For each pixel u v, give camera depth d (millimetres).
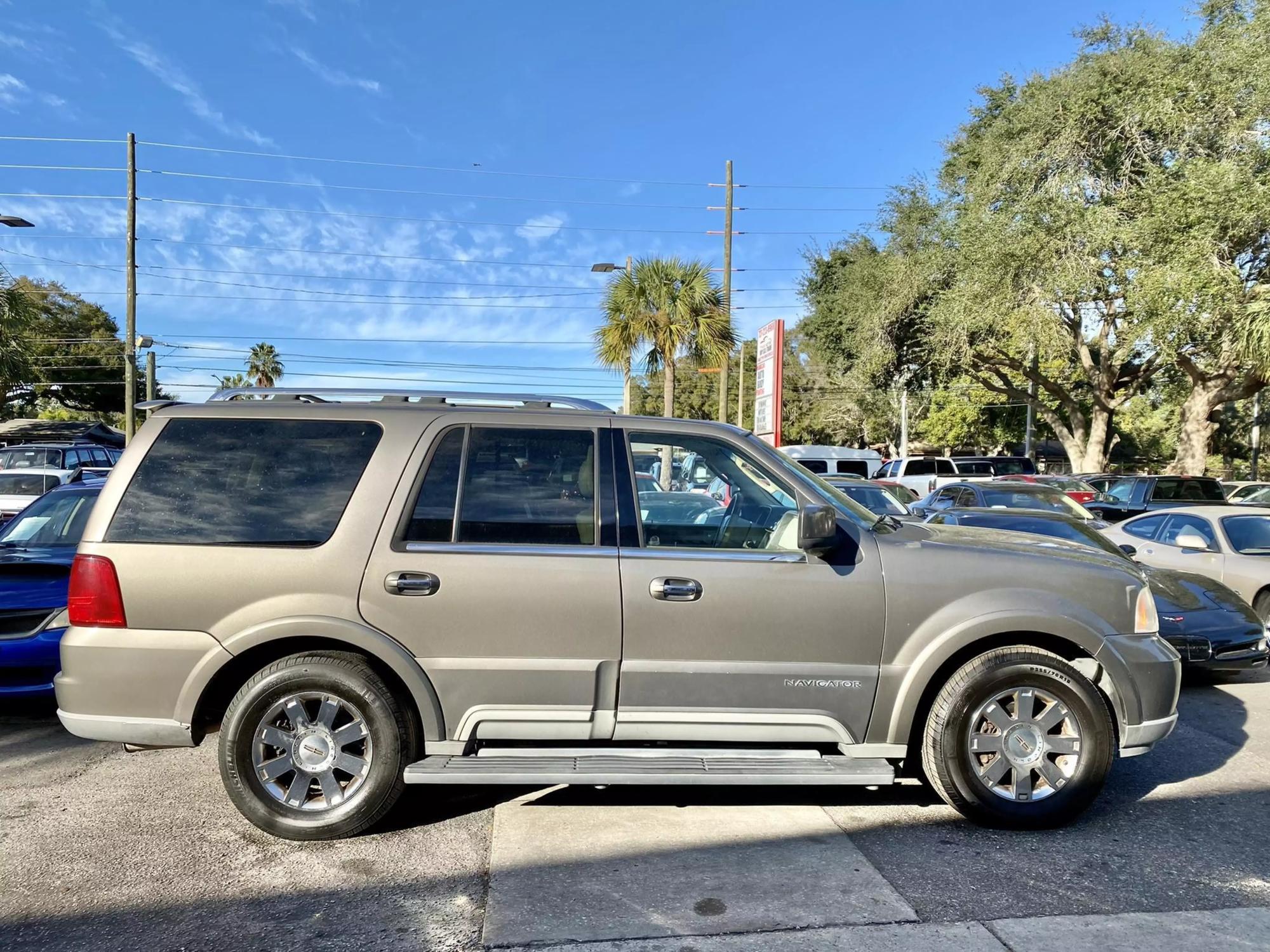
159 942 2977
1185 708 6133
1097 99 21594
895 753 3855
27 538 6680
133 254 23969
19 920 3123
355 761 3781
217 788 4430
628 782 3656
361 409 3998
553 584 3746
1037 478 21016
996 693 3850
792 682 3803
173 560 3715
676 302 20250
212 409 3975
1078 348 27469
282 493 3834
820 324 34594
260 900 3266
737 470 4051
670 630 3764
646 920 3098
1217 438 50312
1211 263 17469
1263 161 17672
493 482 3895
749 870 3494
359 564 3730
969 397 44812
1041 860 3598
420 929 3055
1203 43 20469
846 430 51031
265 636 3680
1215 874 3477
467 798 4297
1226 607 6801
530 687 3752
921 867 3527
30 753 5000
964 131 27297
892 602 3826
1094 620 3891
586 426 4012
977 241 23234
